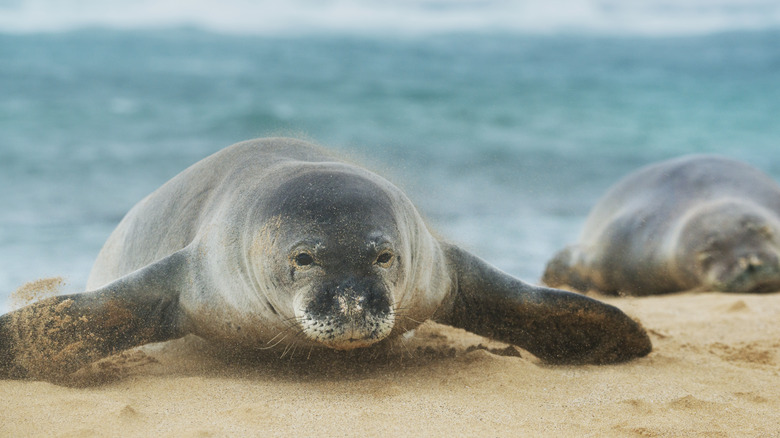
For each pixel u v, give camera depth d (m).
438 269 8.33
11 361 7.29
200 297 7.91
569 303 8.36
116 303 7.68
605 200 18.09
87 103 40.09
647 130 38.94
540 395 6.96
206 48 78.19
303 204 7.11
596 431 6.00
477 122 39.25
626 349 8.56
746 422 6.35
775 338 9.84
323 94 47.12
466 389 7.07
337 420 6.04
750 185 17.06
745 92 54.81
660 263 16.17
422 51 81.69
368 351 8.06
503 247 18.09
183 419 6.05
